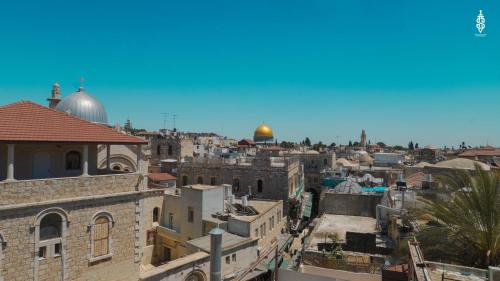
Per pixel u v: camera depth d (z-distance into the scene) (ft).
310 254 88.69
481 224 67.36
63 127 72.54
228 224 124.06
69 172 79.92
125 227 77.41
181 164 209.46
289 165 192.13
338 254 85.76
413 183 153.89
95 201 71.72
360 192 166.91
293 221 190.29
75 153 81.20
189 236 133.39
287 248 145.59
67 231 67.41
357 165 323.37
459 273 52.29
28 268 61.98
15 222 60.54
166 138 252.01
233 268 107.34
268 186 187.62
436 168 161.48
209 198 132.77
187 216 135.23
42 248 64.54
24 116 69.97
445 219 71.67
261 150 325.62
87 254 70.54
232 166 196.13
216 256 51.24
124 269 77.10
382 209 119.65
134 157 149.07
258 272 101.30
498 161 236.43
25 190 61.87
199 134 638.94
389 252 90.84
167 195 145.69
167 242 141.18
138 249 79.97
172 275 89.86
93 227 71.61
